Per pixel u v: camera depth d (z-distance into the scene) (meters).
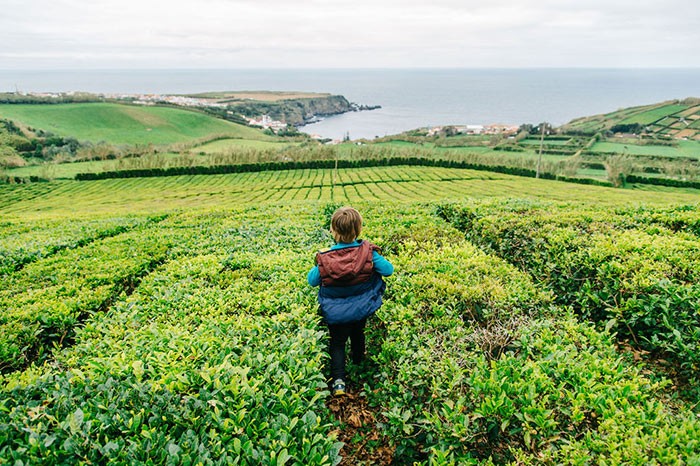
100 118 160.25
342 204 15.81
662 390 4.62
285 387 3.57
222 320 5.01
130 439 2.91
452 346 4.38
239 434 3.06
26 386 3.61
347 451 4.12
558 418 3.37
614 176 74.00
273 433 3.04
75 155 109.88
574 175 82.81
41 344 5.78
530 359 4.24
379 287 4.79
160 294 6.07
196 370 3.63
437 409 3.63
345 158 93.81
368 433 4.30
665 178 73.50
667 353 5.14
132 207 51.22
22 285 7.79
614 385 3.58
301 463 2.89
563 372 3.80
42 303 6.57
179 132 164.88
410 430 3.63
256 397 3.35
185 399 3.31
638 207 10.85
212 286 6.46
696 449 2.88
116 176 79.94
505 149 131.88
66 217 22.58
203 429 3.02
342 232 4.61
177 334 4.50
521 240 8.34
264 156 92.06
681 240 7.01
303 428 3.14
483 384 3.61
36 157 108.94
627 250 6.69
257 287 6.13
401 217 11.20
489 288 5.58
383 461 3.99
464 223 10.96
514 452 3.12
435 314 5.11
